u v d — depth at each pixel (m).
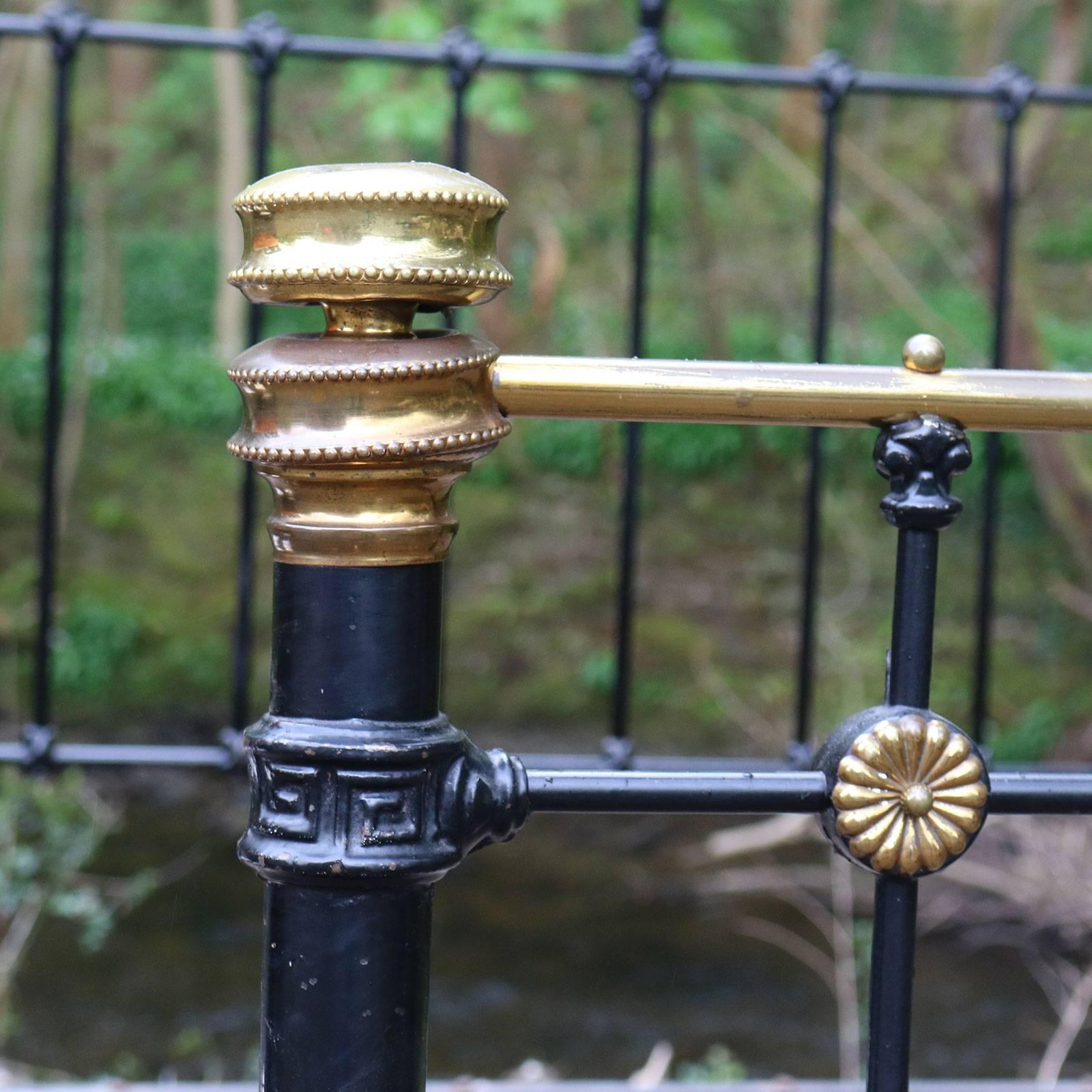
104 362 11.04
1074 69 6.07
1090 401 0.73
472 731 9.84
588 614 10.20
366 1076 0.67
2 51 10.56
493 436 0.66
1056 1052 4.88
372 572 0.67
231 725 2.01
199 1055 5.68
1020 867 6.16
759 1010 6.35
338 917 0.67
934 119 14.08
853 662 9.62
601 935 7.18
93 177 12.20
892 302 12.10
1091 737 9.07
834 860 6.76
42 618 1.96
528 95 13.09
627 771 0.71
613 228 13.28
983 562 2.16
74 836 5.46
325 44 1.97
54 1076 5.27
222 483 10.61
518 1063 5.81
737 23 13.88
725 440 10.42
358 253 0.63
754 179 13.66
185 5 13.84
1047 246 13.01
